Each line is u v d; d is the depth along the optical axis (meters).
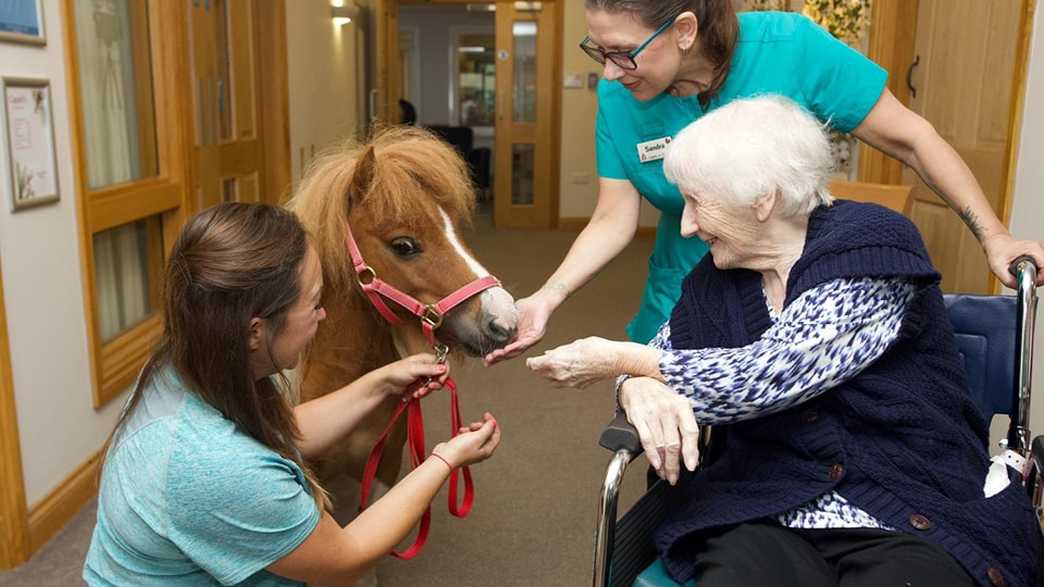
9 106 2.33
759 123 1.28
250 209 1.11
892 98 1.76
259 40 5.06
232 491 1.06
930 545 1.21
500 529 2.71
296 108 5.54
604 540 1.24
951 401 1.32
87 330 2.79
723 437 1.55
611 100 1.82
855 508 1.27
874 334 1.25
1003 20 2.85
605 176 1.91
